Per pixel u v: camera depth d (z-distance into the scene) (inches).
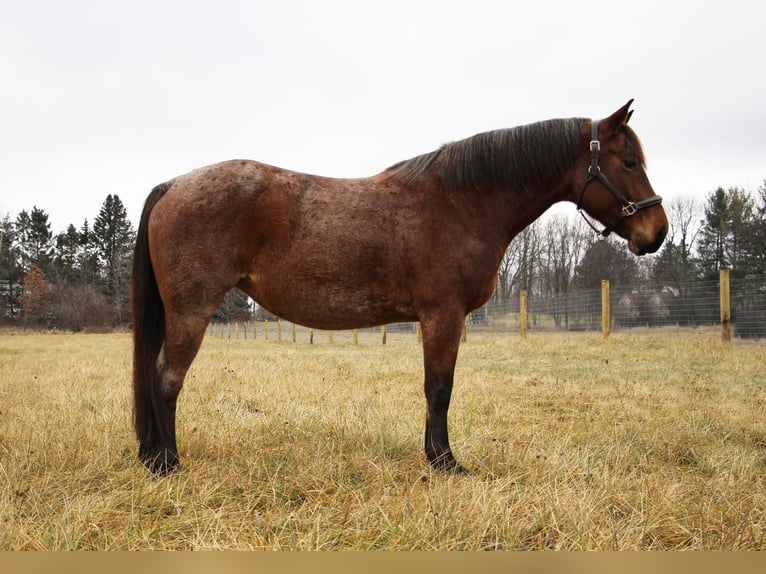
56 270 2263.8
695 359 372.5
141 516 98.3
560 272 1836.9
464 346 525.7
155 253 125.8
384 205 130.8
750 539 91.7
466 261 130.0
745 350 413.4
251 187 125.0
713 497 111.6
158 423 124.6
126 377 303.6
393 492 111.3
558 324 827.4
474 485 109.3
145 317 129.7
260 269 127.7
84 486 110.3
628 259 1535.4
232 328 1889.8
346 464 126.8
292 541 88.0
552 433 166.6
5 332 1796.3
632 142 141.6
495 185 136.3
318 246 126.0
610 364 358.6
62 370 342.6
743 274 1166.3
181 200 123.6
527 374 317.7
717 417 188.1
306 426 165.9
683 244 1638.8
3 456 127.3
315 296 128.6
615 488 113.1
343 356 479.5
